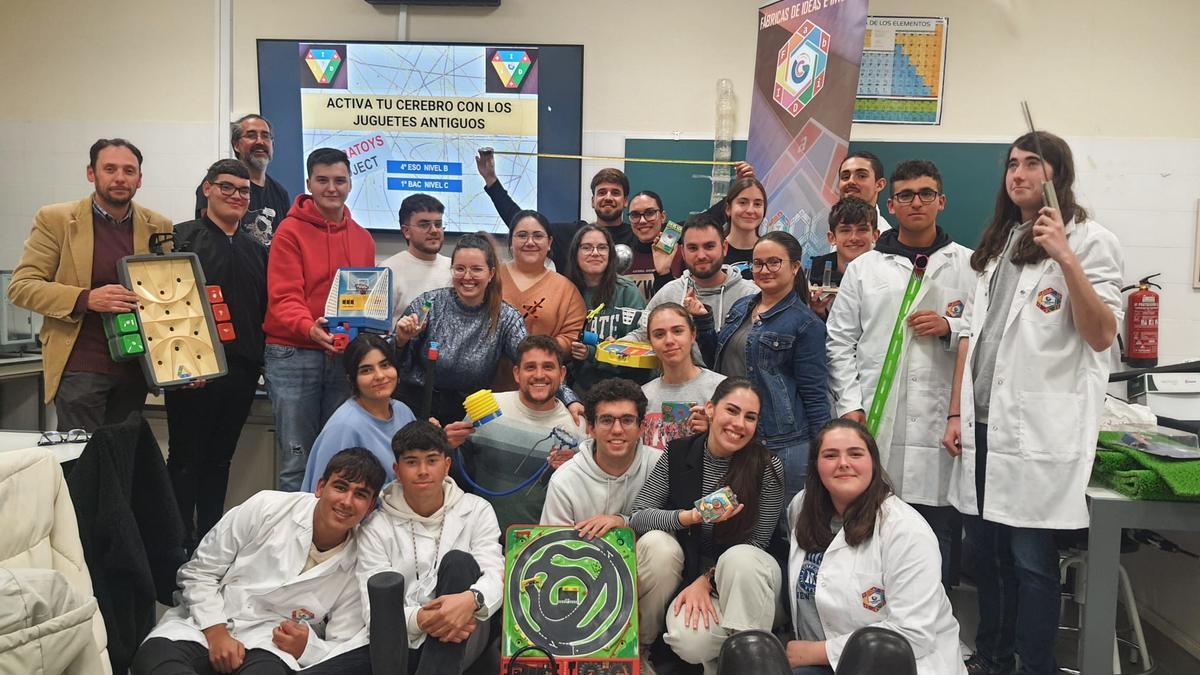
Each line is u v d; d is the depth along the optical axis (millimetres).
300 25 4586
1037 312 2389
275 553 2336
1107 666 2426
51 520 2012
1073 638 3176
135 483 2275
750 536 2494
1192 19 4246
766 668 1912
